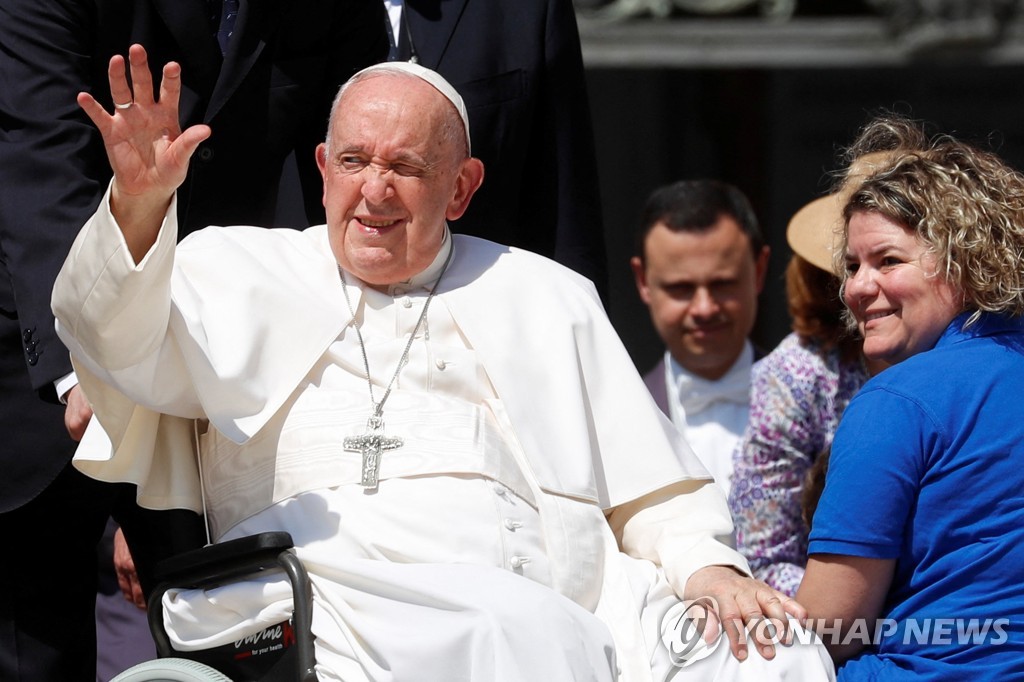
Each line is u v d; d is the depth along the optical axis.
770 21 37.66
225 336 13.86
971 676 12.91
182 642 12.99
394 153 14.22
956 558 13.08
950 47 36.88
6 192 14.76
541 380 14.78
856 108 45.81
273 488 13.66
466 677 11.91
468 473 13.69
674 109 46.16
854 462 13.27
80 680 16.33
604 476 14.76
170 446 14.06
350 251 14.47
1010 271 13.49
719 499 14.80
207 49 16.03
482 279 15.27
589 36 37.75
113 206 12.34
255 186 16.50
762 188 46.09
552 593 12.49
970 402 13.23
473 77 17.62
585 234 18.08
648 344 45.94
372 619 12.39
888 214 13.76
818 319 18.19
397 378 14.36
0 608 15.92
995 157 14.05
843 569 13.20
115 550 18.14
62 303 12.70
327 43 16.92
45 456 15.46
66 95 15.19
